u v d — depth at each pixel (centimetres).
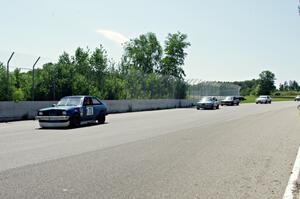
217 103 4181
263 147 1109
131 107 3509
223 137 1361
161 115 2806
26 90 2430
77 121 1747
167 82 4538
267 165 824
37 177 683
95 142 1190
